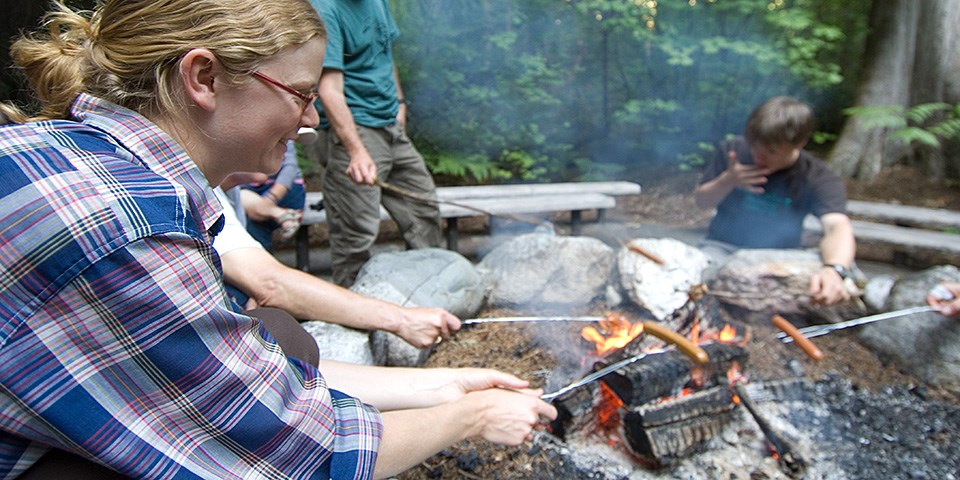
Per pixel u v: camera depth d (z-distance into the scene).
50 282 0.88
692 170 6.64
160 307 0.94
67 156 0.93
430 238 3.75
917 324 2.71
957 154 5.89
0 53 3.30
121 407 0.94
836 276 2.74
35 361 0.89
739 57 6.74
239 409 1.03
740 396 2.29
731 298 2.91
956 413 2.45
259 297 2.11
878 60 6.08
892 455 2.21
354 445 1.18
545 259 3.04
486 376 1.77
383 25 3.16
